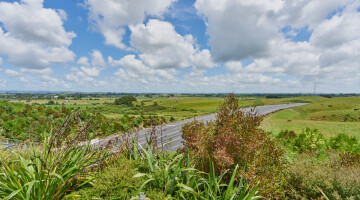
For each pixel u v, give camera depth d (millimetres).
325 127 30906
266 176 3574
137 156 4125
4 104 33844
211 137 4359
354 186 3482
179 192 2857
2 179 2383
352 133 24297
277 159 3986
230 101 4625
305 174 4039
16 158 3404
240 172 3498
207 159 3922
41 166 2594
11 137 17734
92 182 2963
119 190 2715
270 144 4129
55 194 2562
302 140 9070
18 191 2145
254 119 4148
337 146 8930
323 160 5840
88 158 3340
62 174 2777
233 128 4059
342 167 4422
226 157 3572
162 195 2738
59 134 2861
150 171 3451
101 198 2615
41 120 23453
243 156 3752
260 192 3277
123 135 4109
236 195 2891
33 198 2363
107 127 21594
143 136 19188
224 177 3797
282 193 3629
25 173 2535
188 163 3414
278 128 28984
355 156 4863
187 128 5191
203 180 3170
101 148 3582
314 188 3648
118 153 3828
